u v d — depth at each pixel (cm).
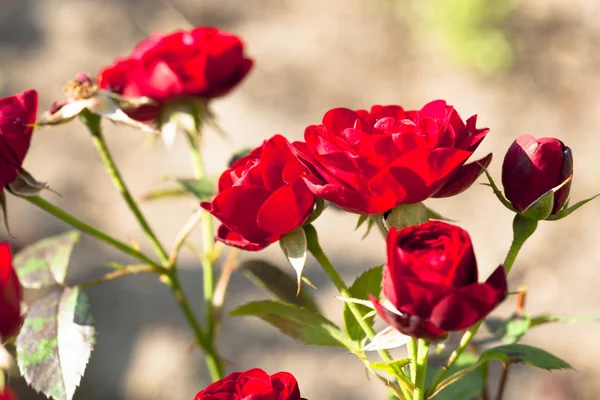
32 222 167
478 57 201
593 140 183
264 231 56
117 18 220
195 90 68
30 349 61
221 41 68
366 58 208
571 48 204
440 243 51
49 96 197
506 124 188
